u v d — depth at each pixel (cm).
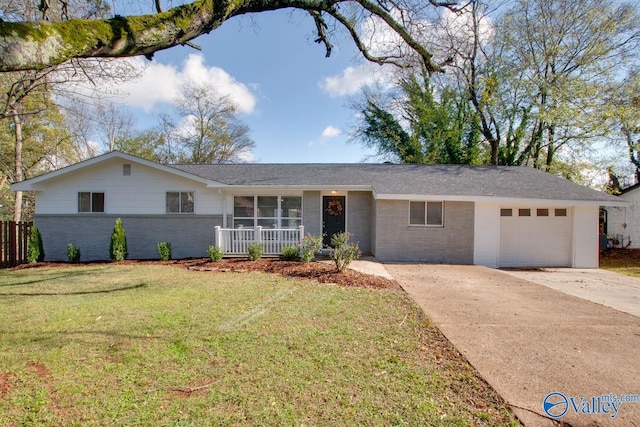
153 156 3269
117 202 1250
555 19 1803
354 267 985
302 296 668
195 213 1270
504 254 1230
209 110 3269
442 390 322
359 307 594
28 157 2167
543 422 274
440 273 966
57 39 184
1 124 1825
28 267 1046
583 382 339
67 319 530
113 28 206
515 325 512
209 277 866
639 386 333
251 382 334
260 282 800
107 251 1244
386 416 280
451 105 2289
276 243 1196
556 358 396
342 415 281
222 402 300
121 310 577
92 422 273
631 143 1841
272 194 1302
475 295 702
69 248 1134
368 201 1305
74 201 1242
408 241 1194
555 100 1830
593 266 1196
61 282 816
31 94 1502
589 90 1709
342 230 1312
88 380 339
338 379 340
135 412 286
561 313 580
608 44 1725
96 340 442
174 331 473
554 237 1225
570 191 1206
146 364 373
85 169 1240
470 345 431
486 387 327
